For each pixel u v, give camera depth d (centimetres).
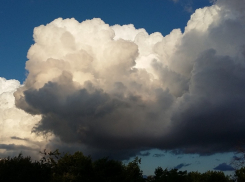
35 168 4291
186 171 3894
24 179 4131
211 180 4319
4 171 4078
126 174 4338
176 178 3803
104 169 4228
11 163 4262
